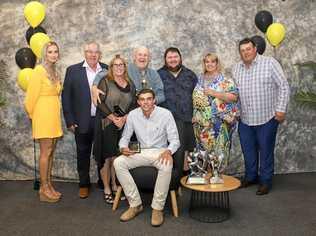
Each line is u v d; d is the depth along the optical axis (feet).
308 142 18.26
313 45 18.03
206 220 12.79
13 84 17.38
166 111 13.39
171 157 12.75
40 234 11.84
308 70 18.02
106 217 13.14
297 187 16.15
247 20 17.62
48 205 14.35
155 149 13.37
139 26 17.24
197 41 17.44
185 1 17.37
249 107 15.10
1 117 17.52
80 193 15.12
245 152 15.87
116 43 17.22
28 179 17.78
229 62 17.61
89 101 14.44
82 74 14.43
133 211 12.94
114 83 13.82
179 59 14.83
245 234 11.75
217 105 14.48
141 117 13.35
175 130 13.29
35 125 14.08
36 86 13.80
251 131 15.61
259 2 17.69
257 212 13.47
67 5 17.16
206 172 13.42
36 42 15.90
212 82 14.55
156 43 17.30
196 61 17.49
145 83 14.30
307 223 12.51
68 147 17.51
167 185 12.49
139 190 13.23
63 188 16.49
